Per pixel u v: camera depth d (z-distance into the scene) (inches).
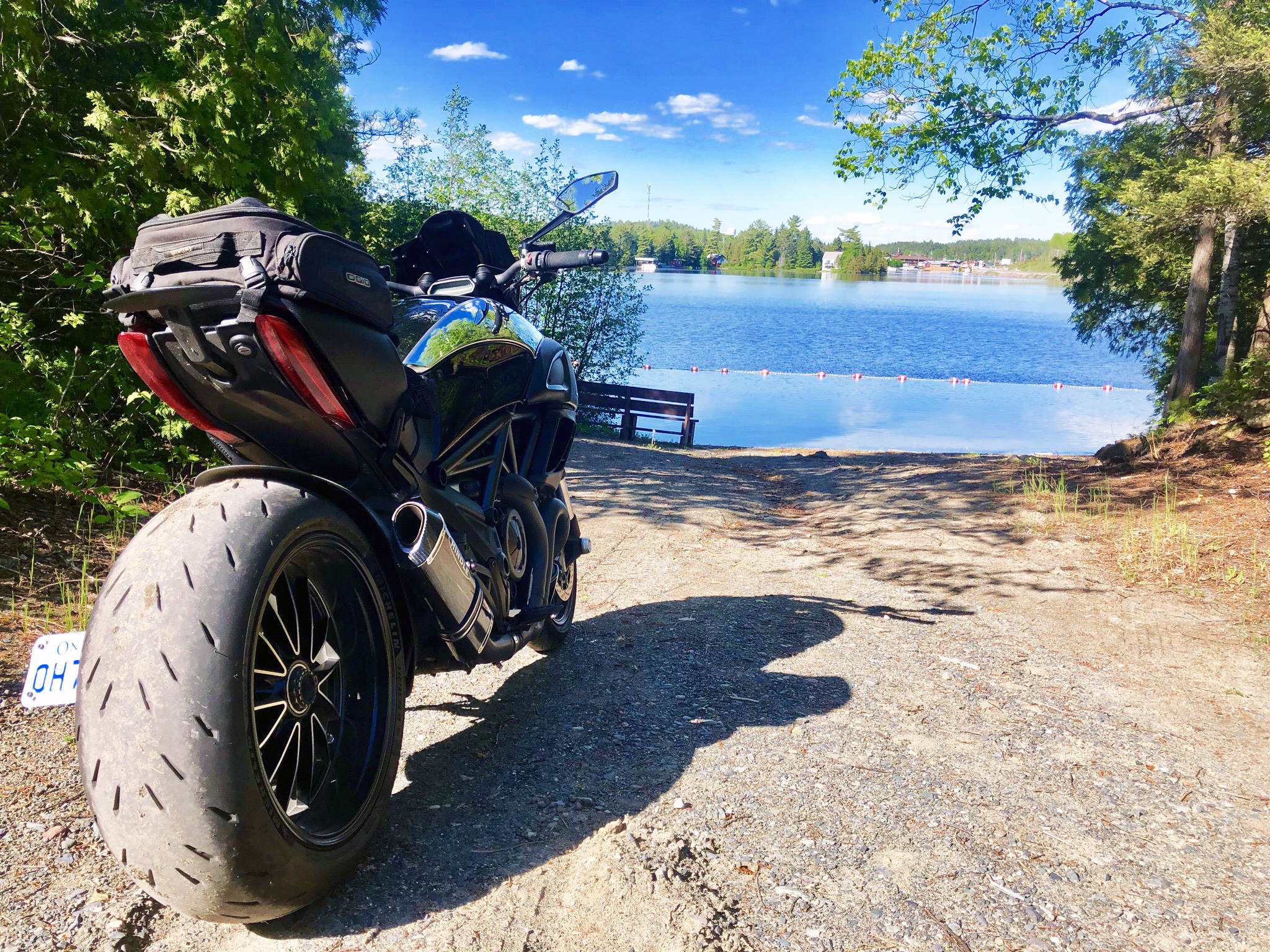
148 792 67.0
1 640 131.3
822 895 87.6
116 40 223.6
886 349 2142.0
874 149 510.0
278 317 79.0
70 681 82.0
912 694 143.3
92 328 226.4
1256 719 139.6
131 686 68.2
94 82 229.8
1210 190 418.6
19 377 197.3
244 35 231.3
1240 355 701.3
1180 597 200.8
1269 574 213.2
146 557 73.7
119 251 228.2
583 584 209.5
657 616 181.9
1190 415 413.4
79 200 212.1
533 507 132.9
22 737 109.9
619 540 257.8
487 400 122.3
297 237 78.4
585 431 683.4
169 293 77.5
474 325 119.4
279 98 250.4
